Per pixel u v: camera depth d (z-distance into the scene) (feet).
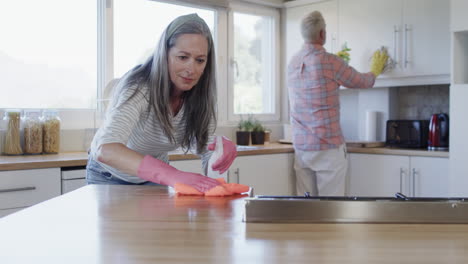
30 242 2.75
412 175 10.19
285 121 13.62
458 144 9.40
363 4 11.50
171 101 5.20
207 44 4.82
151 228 3.10
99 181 5.69
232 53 12.53
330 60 9.89
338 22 11.97
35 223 3.24
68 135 9.50
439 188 9.82
